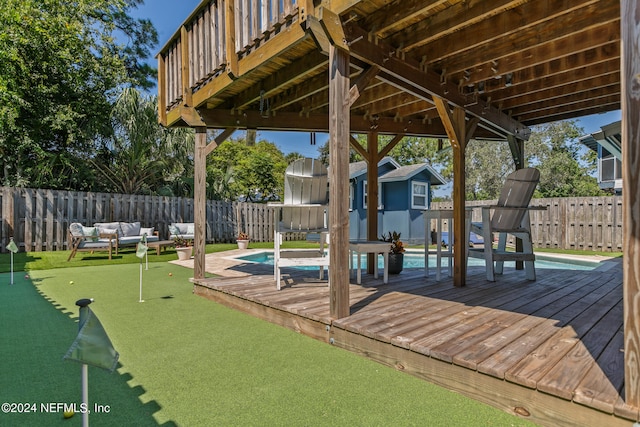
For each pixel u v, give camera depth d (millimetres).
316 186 4215
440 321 2588
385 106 4789
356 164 13234
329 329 2635
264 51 3189
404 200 11945
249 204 13164
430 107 4781
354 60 2904
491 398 1760
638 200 1337
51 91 10930
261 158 20594
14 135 10195
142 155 11914
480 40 3041
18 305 3711
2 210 7945
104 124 11789
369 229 5023
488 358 1885
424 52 3426
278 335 2832
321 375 2105
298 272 5285
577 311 2877
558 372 1711
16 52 9750
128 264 7102
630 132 1338
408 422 1614
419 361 2068
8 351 2439
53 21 10656
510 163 19922
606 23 2768
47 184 10742
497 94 4523
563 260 7367
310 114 5078
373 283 4219
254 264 6973
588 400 1466
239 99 4457
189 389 1930
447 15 2814
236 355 2410
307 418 1647
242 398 1833
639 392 1368
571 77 3967
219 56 3844
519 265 5465
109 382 2008
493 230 4469
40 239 8438
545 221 10219
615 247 9016
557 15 2607
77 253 8281
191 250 8188
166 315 3420
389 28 2834
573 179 18844
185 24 4422
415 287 3959
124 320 3242
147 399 1824
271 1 3115
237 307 3619
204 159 4523
